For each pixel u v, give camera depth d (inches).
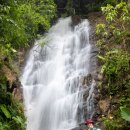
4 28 274.2
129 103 281.3
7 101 257.8
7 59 291.0
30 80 400.8
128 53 333.7
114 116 280.2
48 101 370.6
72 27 502.6
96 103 315.6
